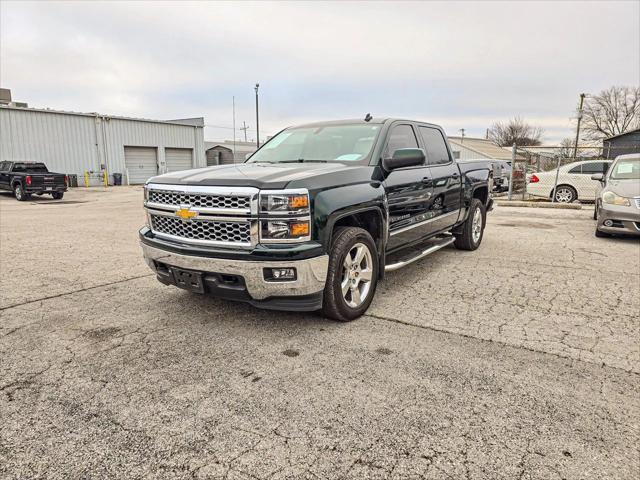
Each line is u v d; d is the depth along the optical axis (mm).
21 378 2967
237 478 2043
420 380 2920
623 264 6141
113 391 2799
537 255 6738
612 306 4395
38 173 19203
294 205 3324
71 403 2664
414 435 2346
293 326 3859
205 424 2453
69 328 3836
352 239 3824
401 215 4730
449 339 3582
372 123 4922
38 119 26969
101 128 30000
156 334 3703
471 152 44219
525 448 2240
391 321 3980
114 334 3707
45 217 12359
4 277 5508
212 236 3557
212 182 3527
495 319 4031
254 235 3363
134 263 6293
